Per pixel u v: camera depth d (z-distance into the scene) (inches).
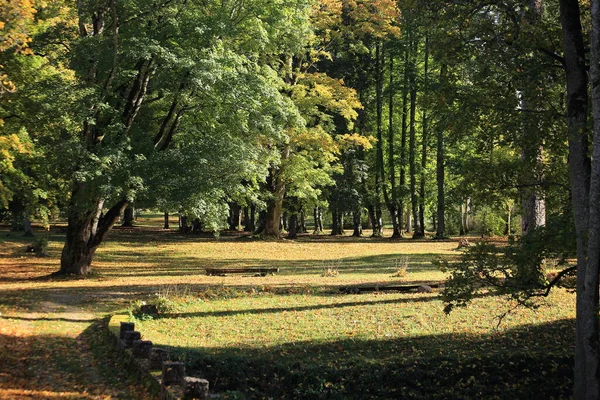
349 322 546.3
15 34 425.4
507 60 390.0
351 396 382.6
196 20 818.2
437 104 426.6
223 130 937.5
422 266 1048.2
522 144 419.2
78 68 761.6
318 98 1499.8
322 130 1566.2
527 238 392.2
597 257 319.3
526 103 424.5
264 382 389.1
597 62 314.8
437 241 1760.6
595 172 315.6
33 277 888.3
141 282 827.4
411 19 447.2
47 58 853.8
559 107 416.5
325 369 402.6
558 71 402.6
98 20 850.8
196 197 796.6
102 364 391.9
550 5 442.9
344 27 1683.1
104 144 811.4
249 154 914.1
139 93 888.9
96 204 855.7
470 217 2367.1
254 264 1151.6
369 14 1635.1
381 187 2069.4
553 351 435.8
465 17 402.6
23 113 762.2
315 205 1879.9
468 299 400.2
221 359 404.8
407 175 2224.4
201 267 1097.4
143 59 856.3
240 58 922.1
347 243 1654.8
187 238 1766.7
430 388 395.5
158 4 812.0
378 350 453.4
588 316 325.7
